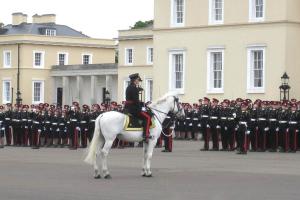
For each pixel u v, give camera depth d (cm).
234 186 2664
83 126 5194
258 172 3206
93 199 2322
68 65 11131
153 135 3036
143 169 3059
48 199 2327
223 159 3981
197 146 5334
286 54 6444
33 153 4666
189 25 7112
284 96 6216
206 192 2489
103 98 10800
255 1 6669
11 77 11350
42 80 11394
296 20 6544
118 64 10112
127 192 2503
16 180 2911
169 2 7275
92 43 11919
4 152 4797
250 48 6662
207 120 4800
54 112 5438
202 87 7000
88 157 2961
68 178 2991
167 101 3103
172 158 4081
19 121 5612
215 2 6962
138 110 3000
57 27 12581
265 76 6556
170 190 2555
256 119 4566
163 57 7312
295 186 2656
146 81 9725
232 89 6781
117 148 5181
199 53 7038
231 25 6794
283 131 4541
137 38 9819
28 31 12219
